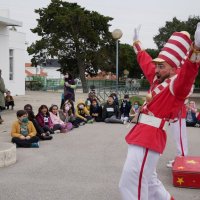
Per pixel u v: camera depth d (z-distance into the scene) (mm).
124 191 4234
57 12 36156
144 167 4203
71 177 6980
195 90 42000
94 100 15078
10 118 15320
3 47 24875
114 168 7637
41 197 5898
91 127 13453
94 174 7188
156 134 4238
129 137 4336
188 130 13188
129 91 33000
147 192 4297
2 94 14227
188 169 6406
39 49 37219
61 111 12789
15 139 9547
